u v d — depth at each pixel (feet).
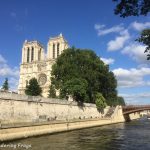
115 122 336.49
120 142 132.77
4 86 414.82
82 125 224.74
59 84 295.07
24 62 546.67
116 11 51.88
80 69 298.56
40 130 157.07
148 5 49.90
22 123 144.66
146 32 60.23
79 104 266.98
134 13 51.26
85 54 310.86
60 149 108.06
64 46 543.80
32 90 366.02
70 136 158.92
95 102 315.99
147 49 60.95
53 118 211.61
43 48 589.73
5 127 124.36
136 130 210.79
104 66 322.55
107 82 338.34
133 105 421.59
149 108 408.26
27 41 564.30
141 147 116.67
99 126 265.54
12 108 161.68
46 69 512.63
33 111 184.85
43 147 112.16
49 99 209.05
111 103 375.66
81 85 272.72
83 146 117.19
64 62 302.25
